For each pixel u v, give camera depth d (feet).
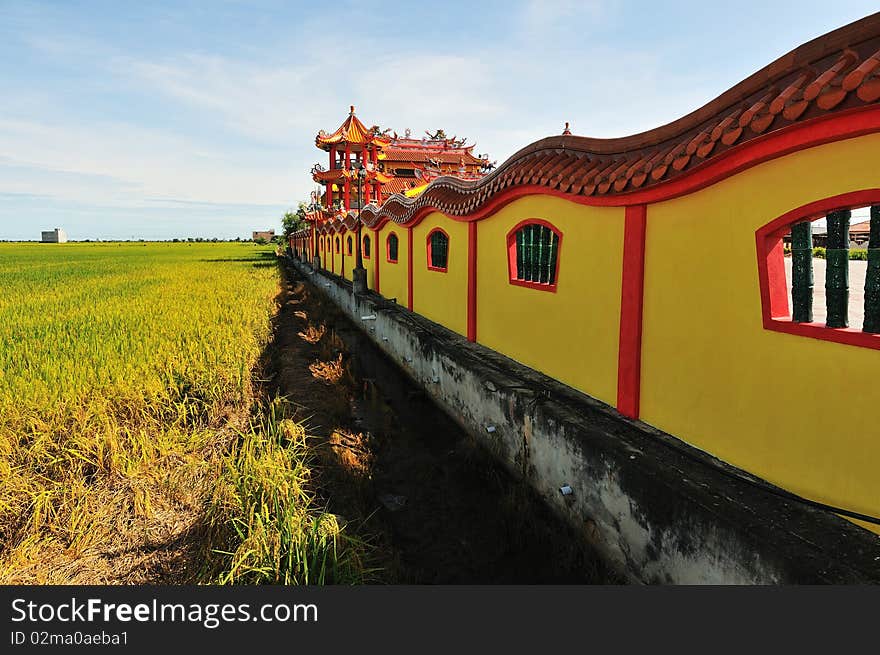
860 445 10.03
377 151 83.35
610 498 14.40
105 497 16.76
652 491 12.75
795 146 10.50
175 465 18.74
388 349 39.50
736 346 12.81
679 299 14.57
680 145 13.33
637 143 15.31
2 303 52.06
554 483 17.31
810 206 10.62
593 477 15.14
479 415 22.91
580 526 15.92
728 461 13.17
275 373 33.45
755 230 12.05
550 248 21.31
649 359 15.90
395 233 44.83
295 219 214.48
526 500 17.60
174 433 20.15
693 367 14.19
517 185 22.02
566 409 17.87
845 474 10.35
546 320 21.61
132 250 246.06
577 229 19.12
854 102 8.82
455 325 31.71
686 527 11.75
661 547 12.58
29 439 19.15
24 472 17.15
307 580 12.72
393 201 42.75
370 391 32.09
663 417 15.46
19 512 15.58
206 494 16.92
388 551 15.88
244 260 153.99
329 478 19.47
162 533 15.42
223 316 43.98
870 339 9.70
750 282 12.30
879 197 9.31
